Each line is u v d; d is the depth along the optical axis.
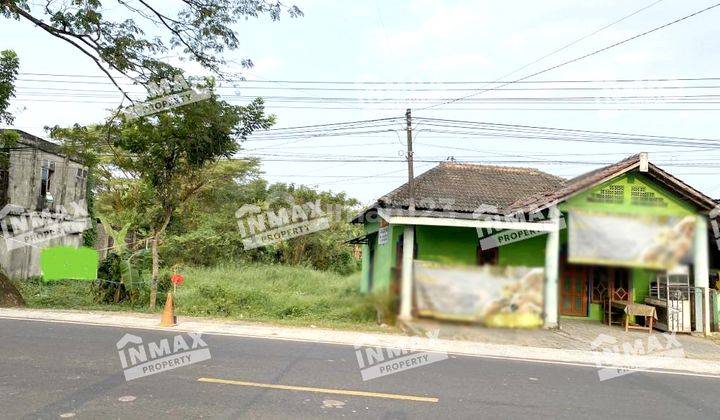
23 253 21.34
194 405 5.48
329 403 5.77
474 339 10.61
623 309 13.50
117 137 14.25
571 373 8.23
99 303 15.05
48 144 22.84
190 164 14.68
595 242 11.66
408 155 16.11
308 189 29.34
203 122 13.43
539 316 10.74
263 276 20.77
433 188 15.69
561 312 14.57
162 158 14.41
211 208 28.86
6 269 20.23
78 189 25.91
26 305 14.02
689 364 9.62
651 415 5.99
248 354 8.32
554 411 5.94
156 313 13.31
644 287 14.03
